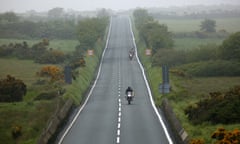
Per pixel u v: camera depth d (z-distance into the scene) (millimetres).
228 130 98125
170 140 97000
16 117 118625
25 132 104188
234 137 84750
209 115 111562
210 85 185125
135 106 150000
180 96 157375
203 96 156750
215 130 99500
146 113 135250
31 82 196625
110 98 170750
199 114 116500
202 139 87750
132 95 155625
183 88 176000
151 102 158625
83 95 178500
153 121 121562
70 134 106812
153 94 177625
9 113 122938
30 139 100500
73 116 133375
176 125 106562
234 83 189875
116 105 153125
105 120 124875
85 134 106000
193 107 124062
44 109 127562
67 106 136500
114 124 118375
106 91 189375
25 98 159375
